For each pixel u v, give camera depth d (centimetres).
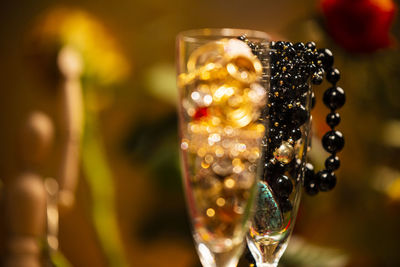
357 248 96
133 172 155
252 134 50
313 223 94
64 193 70
